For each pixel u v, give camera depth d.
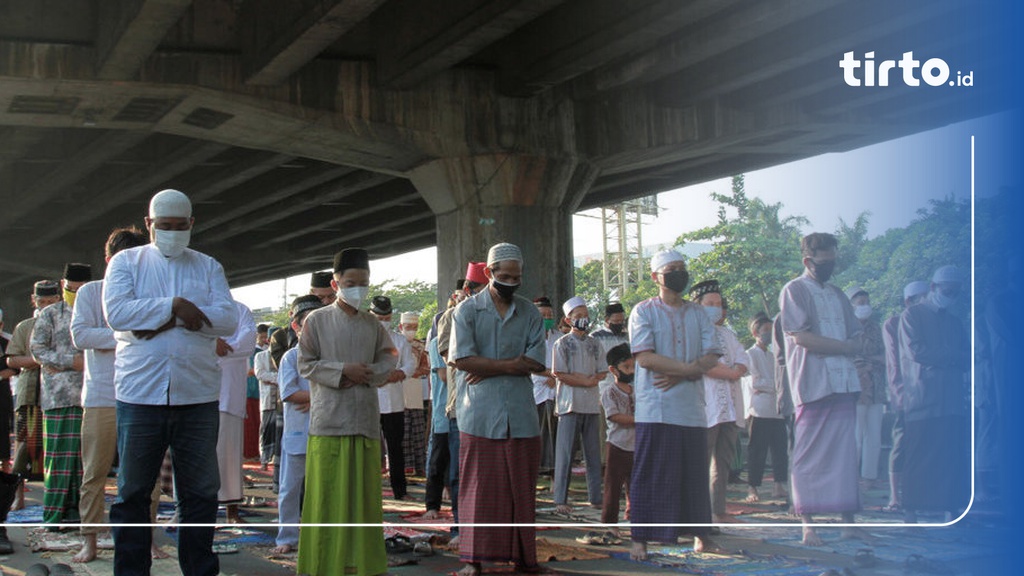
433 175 20.38
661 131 20.42
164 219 5.93
